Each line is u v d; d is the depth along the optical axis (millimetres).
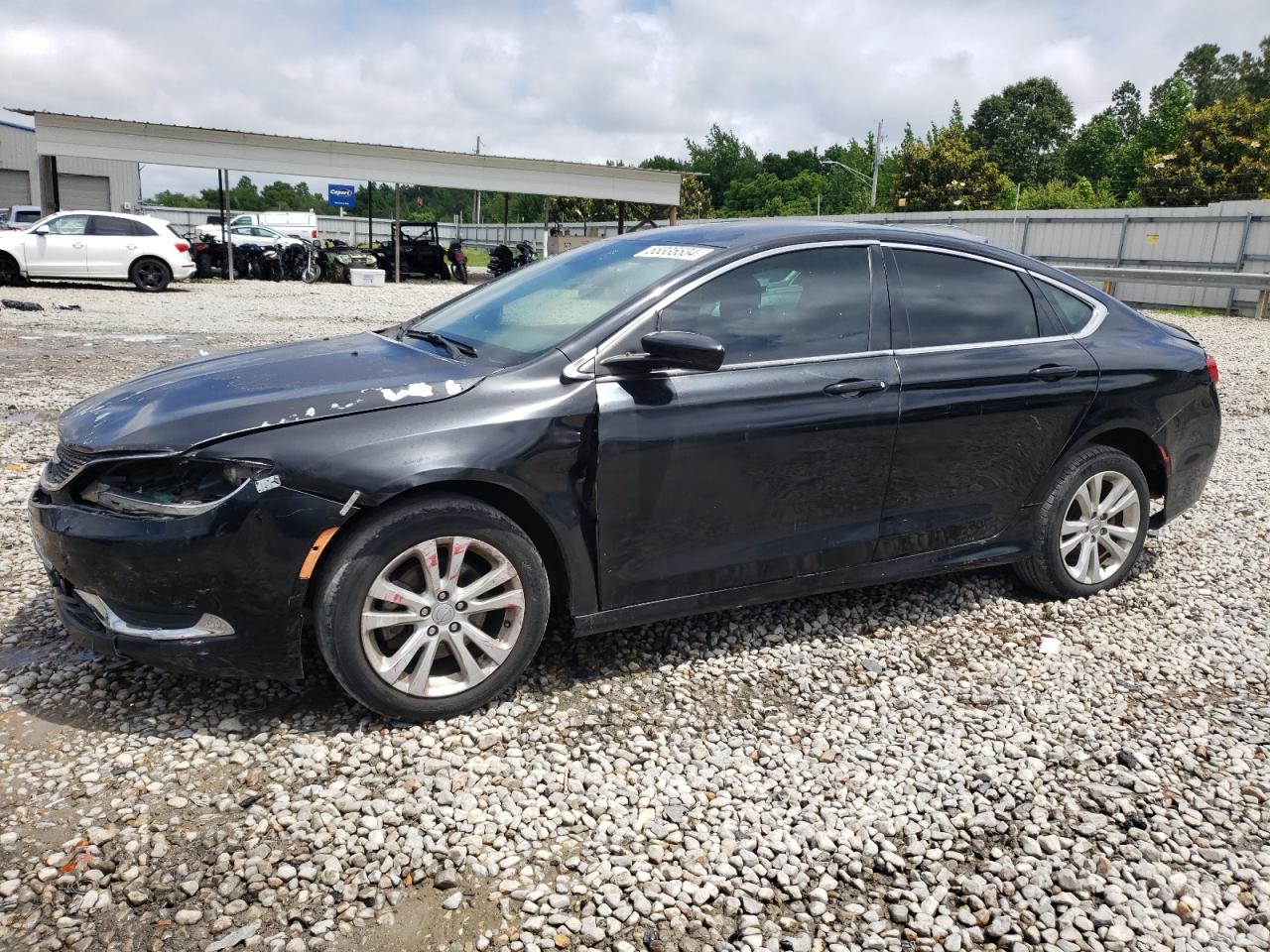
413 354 3518
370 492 2836
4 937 2146
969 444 3889
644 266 3656
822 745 3109
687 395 3295
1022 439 4016
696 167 102875
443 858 2496
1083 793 2900
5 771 2768
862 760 3053
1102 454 4258
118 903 2275
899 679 3582
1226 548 5160
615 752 3023
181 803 2646
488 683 3168
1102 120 69438
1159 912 2402
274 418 2887
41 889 2297
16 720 3047
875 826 2721
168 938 2176
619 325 3295
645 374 3252
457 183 27516
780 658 3717
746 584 3576
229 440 2834
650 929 2293
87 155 23234
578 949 2217
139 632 2885
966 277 4031
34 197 40000
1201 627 4141
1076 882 2498
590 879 2447
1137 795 2895
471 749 3000
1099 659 3812
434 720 3127
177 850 2467
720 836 2650
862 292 3750
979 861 2590
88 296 18219
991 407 3885
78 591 3002
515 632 3182
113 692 3240
